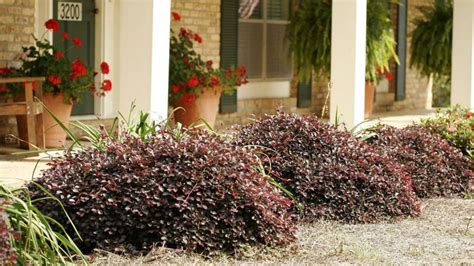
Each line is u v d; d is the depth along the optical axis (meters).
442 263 6.36
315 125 8.01
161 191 6.21
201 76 12.62
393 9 17.66
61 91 11.01
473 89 13.74
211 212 6.25
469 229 7.58
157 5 9.53
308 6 14.51
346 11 11.32
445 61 16.62
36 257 5.40
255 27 15.25
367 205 7.73
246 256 6.25
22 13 11.68
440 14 16.61
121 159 6.39
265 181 6.64
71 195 6.21
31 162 10.10
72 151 6.88
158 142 6.58
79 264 5.87
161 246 6.16
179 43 12.77
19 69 11.02
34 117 10.56
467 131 10.27
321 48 14.38
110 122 12.82
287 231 6.58
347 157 7.86
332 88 11.43
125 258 6.04
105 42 12.80
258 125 8.09
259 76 15.36
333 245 6.75
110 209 6.21
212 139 6.73
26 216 5.48
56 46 12.27
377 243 6.96
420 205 8.33
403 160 8.98
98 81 12.81
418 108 18.75
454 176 9.30
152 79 9.54
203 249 6.24
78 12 12.56
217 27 14.26
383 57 14.81
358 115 11.39
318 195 7.67
